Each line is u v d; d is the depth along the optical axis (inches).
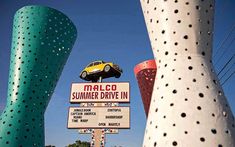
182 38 645.3
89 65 1159.6
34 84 1122.7
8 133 1019.9
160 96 598.5
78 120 820.6
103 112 821.9
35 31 1205.7
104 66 1104.8
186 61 618.5
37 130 1075.3
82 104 841.5
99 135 796.6
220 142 510.0
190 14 663.8
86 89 858.8
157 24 695.7
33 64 1147.3
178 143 510.3
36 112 1098.1
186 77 594.6
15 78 1123.9
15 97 1091.3
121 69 1130.7
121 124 797.9
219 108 558.6
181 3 677.9
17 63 1148.5
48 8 1273.4
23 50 1167.0
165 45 658.2
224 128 532.1
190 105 553.0
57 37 1259.8
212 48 677.9
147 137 572.1
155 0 720.3
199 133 514.6
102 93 845.8
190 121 531.5
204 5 681.6
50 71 1194.0
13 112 1059.9
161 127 547.8
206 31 664.4
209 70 617.0
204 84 585.3
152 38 710.5
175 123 537.3
